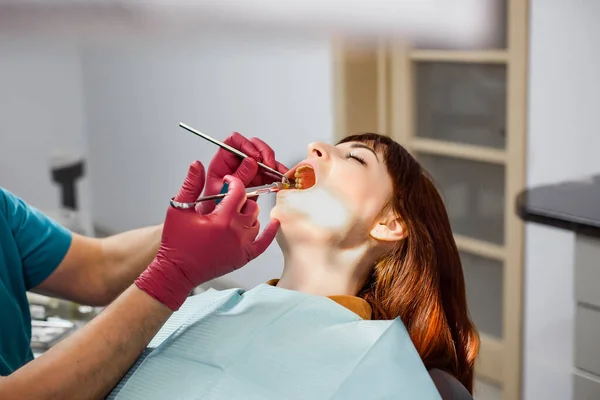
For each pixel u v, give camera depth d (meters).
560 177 2.23
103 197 4.04
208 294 1.01
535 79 2.27
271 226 0.95
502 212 2.71
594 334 1.52
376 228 0.99
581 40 2.09
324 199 0.97
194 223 0.81
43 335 1.35
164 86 3.48
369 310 0.95
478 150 2.61
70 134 4.04
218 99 3.24
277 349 0.84
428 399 0.79
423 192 1.03
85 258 1.17
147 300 0.81
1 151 4.00
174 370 0.85
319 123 2.89
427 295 0.99
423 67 2.82
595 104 2.07
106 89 3.85
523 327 2.46
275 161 1.03
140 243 1.17
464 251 2.79
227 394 0.80
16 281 1.12
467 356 1.03
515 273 2.45
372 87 2.83
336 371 0.80
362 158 1.01
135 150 3.76
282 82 2.97
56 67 3.91
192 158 3.40
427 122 2.87
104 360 0.79
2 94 3.89
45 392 0.76
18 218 1.14
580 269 1.51
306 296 0.90
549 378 2.40
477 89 2.70
